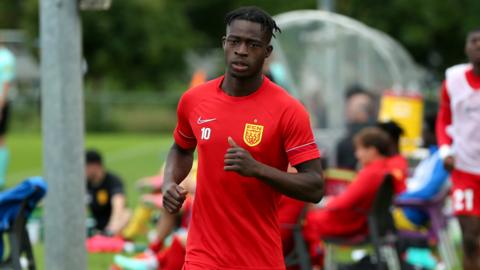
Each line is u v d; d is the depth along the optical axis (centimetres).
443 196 2548
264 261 1339
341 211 2227
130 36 11081
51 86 1878
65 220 1881
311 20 3712
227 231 1332
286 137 1310
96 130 9994
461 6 9738
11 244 1836
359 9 9631
